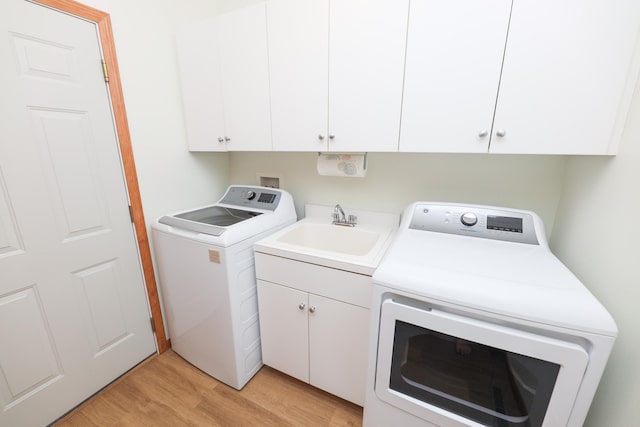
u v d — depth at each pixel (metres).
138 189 1.57
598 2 0.82
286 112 1.41
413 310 0.86
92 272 1.41
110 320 1.51
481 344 0.80
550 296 0.75
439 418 0.92
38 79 1.14
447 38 1.02
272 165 2.03
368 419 1.08
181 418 1.36
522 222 1.14
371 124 1.22
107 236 1.45
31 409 1.25
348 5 1.15
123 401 1.45
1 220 1.10
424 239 1.15
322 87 1.29
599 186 0.98
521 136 0.99
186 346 1.68
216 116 1.64
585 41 0.85
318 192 1.90
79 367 1.40
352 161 1.52
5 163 1.09
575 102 0.90
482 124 1.03
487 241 1.13
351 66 1.20
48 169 1.21
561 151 0.95
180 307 1.61
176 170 1.79
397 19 1.08
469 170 1.45
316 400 1.46
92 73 1.31
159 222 1.58
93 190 1.37
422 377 0.96
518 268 0.90
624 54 0.83
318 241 1.77
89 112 1.32
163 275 1.65
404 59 1.10
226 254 1.29
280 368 1.55
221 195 2.17
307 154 1.88
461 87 1.04
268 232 1.58
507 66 0.96
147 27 1.52
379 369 0.98
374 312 0.94
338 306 1.25
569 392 0.74
